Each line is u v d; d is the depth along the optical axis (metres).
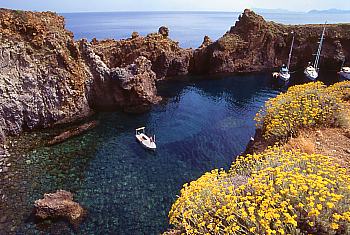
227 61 56.72
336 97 12.93
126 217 16.61
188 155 24.36
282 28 63.00
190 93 43.97
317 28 62.53
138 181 20.41
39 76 29.95
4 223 15.98
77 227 15.76
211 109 36.75
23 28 30.84
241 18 61.31
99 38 109.75
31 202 17.81
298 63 62.03
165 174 21.34
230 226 5.24
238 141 26.86
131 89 36.03
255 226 5.33
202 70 57.09
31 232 15.38
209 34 137.38
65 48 33.59
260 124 13.90
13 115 27.91
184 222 5.87
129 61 48.97
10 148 25.25
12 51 28.61
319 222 5.13
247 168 8.55
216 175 7.69
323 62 60.16
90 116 33.72
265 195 5.69
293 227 4.94
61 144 26.28
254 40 58.00
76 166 22.42
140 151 25.12
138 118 33.38
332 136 10.66
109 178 20.75
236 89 46.16
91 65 36.19
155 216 16.69
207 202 6.15
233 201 5.70
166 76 53.31
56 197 17.72
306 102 11.76
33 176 20.81
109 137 28.06
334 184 5.88
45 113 30.27
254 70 58.94
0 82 27.31
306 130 11.25
